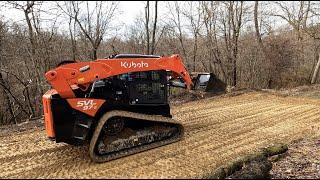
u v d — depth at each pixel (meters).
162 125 8.70
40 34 18.23
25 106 18.80
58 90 7.45
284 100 15.57
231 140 9.36
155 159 7.83
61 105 7.40
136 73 8.34
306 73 24.80
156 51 23.64
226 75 21.84
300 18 25.17
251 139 9.49
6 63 17.72
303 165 7.96
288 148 8.95
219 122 11.38
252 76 23.62
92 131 7.79
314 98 16.03
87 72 7.70
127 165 7.48
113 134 7.84
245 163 7.48
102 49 23.12
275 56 23.47
